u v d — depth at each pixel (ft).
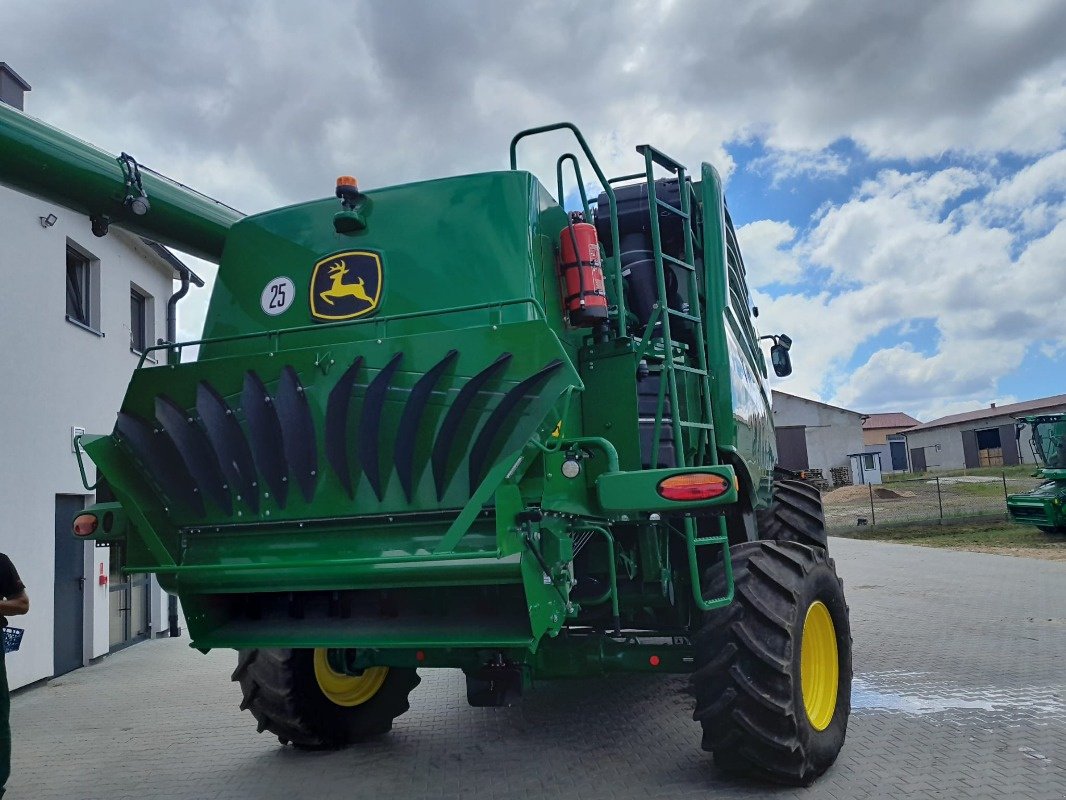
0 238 26.81
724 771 14.44
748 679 13.02
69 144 13.96
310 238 14.75
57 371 30.17
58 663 30.12
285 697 16.53
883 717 17.88
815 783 13.85
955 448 201.98
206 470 13.01
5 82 31.37
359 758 16.79
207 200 16.31
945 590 38.50
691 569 13.19
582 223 14.11
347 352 12.46
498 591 12.75
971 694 19.61
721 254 16.46
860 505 107.24
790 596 13.42
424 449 11.93
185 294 20.34
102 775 16.89
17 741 20.35
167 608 40.37
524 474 11.54
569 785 14.35
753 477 17.70
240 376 12.96
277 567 12.15
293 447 12.50
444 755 16.62
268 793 14.98
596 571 14.53
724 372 15.85
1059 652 24.30
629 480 12.03
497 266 13.51
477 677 14.16
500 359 11.70
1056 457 66.03
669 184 17.70
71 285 33.37
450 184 14.16
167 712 23.18
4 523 26.48
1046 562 48.78
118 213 14.88
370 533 12.07
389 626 12.78
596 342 14.82
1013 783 13.55
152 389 13.34
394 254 14.07
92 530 13.65
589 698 20.77
